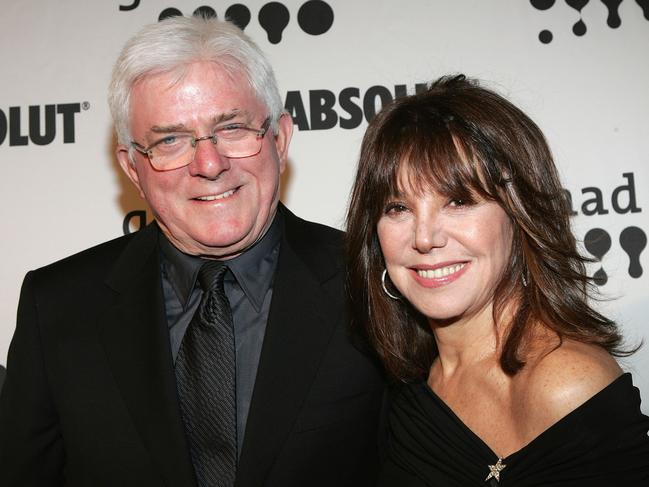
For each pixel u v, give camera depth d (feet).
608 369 3.71
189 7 7.45
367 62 7.42
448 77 4.53
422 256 4.15
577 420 3.54
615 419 3.58
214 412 4.66
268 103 4.81
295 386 4.75
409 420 4.61
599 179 7.30
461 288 4.13
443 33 7.41
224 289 5.06
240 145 4.67
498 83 7.36
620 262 7.24
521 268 4.21
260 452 4.57
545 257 4.06
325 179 7.37
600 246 7.25
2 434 5.00
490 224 4.07
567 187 7.30
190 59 4.50
